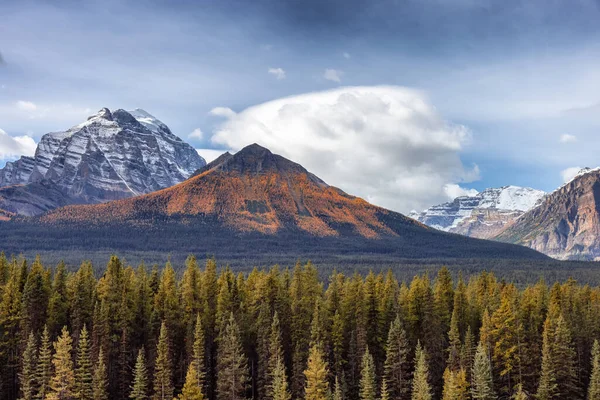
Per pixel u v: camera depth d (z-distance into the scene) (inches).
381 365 4810.5
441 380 4835.1
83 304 4852.4
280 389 4082.2
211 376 4859.7
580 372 4943.4
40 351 4293.8
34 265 5167.3
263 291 5221.5
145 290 5191.9
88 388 4207.7
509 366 4559.5
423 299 5157.5
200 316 5034.5
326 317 4768.7
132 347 4938.5
